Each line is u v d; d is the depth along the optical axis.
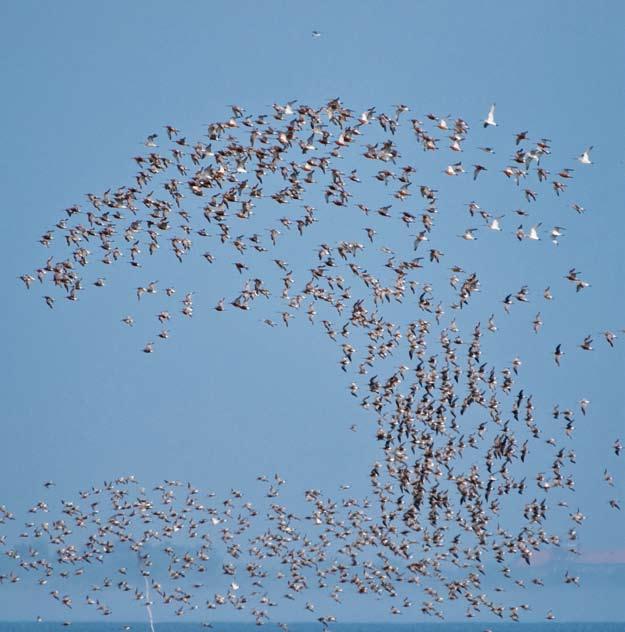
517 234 67.38
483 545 77.56
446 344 72.81
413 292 71.25
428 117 64.88
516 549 77.19
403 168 66.62
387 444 74.19
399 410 73.50
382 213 67.56
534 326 71.31
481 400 72.81
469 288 70.75
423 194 67.12
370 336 72.44
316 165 65.56
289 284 70.81
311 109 64.56
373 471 74.62
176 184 66.38
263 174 65.56
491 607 79.38
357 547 80.56
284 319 71.25
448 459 74.25
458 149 65.12
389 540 79.81
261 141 64.81
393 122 64.88
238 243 68.44
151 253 68.31
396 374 73.00
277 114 64.50
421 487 74.62
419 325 72.69
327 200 66.56
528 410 73.12
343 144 64.69
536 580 78.44
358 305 71.25
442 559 79.25
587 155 65.62
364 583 80.50
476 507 75.56
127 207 67.19
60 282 68.81
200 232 67.81
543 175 65.62
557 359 71.50
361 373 73.06
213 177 65.06
